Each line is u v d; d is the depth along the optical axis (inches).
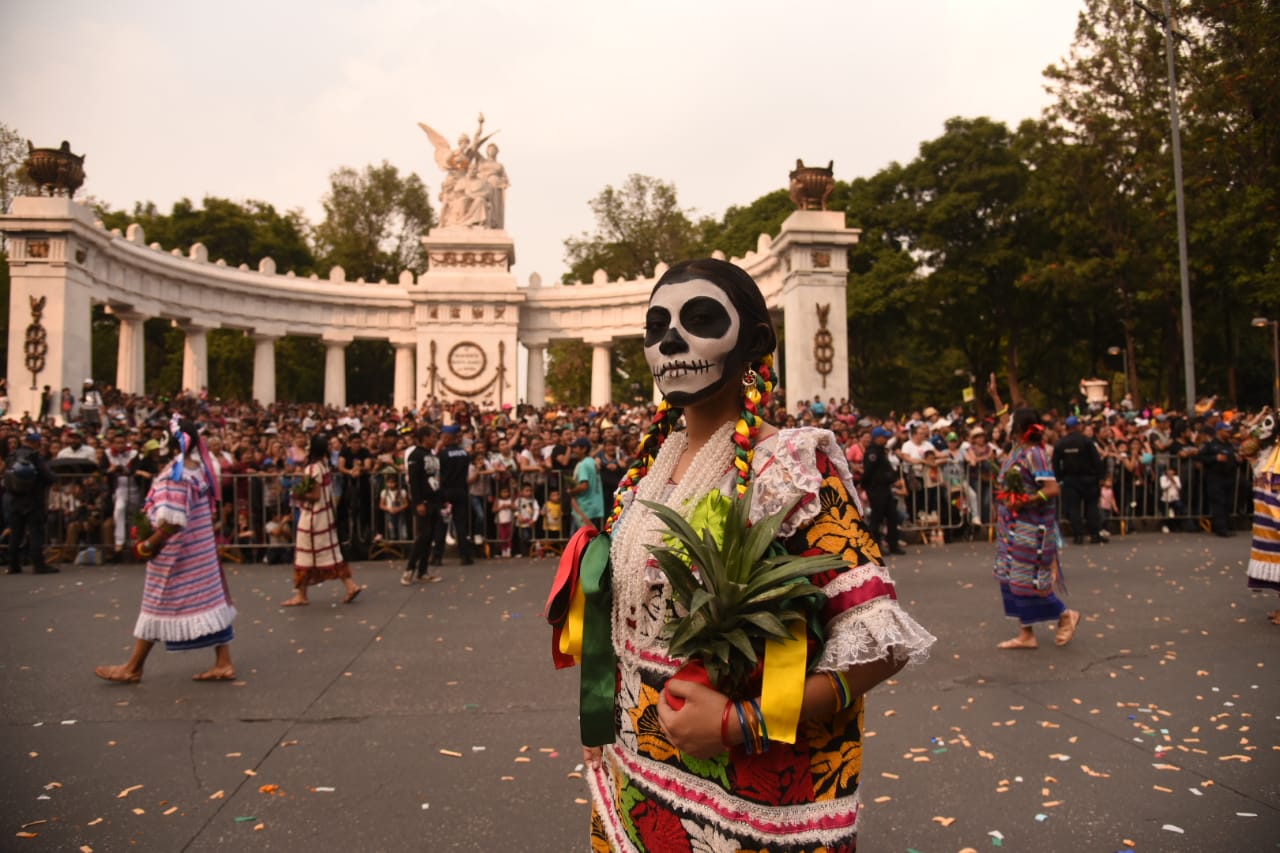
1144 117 1171.3
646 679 67.7
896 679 230.5
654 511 63.9
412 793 159.5
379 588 391.5
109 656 268.8
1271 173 918.4
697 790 64.1
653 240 1898.4
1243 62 922.7
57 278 911.7
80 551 487.5
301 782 165.2
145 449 492.4
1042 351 1571.1
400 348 1502.2
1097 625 292.0
